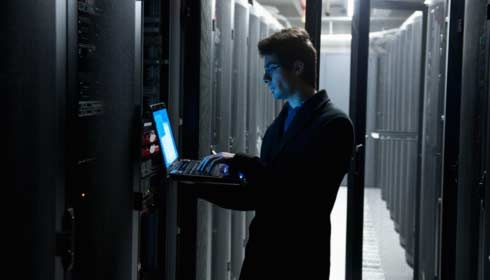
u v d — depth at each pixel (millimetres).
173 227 3086
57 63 1624
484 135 3152
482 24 3197
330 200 2258
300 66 2301
